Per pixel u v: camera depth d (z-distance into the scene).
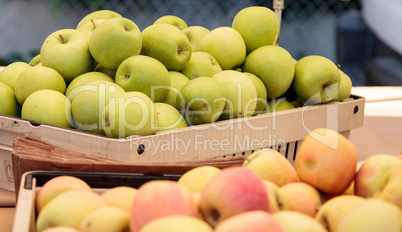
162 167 0.91
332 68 1.54
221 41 1.55
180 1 5.67
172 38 1.42
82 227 0.69
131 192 0.81
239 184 0.68
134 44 1.36
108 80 1.38
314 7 5.67
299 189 0.82
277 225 0.58
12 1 5.92
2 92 1.34
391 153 1.54
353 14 5.23
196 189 0.84
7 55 4.76
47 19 5.57
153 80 1.30
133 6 5.60
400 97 2.15
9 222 1.04
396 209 0.64
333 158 0.84
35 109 1.24
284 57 1.53
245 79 1.40
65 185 0.83
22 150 0.93
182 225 0.58
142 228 0.60
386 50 4.75
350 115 1.60
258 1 5.77
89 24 1.60
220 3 5.75
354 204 0.73
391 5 4.32
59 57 1.38
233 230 0.57
